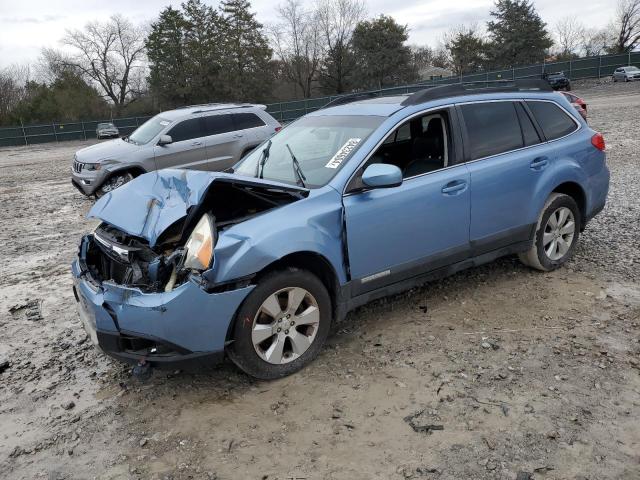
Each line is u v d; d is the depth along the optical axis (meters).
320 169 3.95
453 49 72.69
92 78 71.38
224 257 3.16
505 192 4.50
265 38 59.44
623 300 4.43
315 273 3.78
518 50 62.66
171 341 3.13
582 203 5.20
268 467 2.77
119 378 3.74
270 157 4.50
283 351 3.56
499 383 3.37
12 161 25.55
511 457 2.73
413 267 4.07
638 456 2.71
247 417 3.19
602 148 5.31
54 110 59.28
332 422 3.09
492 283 4.93
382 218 3.82
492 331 4.04
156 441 3.03
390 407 3.20
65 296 5.41
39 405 3.46
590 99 33.03
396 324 4.25
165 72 58.84
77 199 11.50
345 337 4.09
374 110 4.33
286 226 3.40
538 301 4.50
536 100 4.96
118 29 70.38
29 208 10.70
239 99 58.44
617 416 3.01
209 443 2.98
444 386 3.37
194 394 3.47
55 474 2.82
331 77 63.19
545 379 3.38
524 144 4.72
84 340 4.37
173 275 3.22
